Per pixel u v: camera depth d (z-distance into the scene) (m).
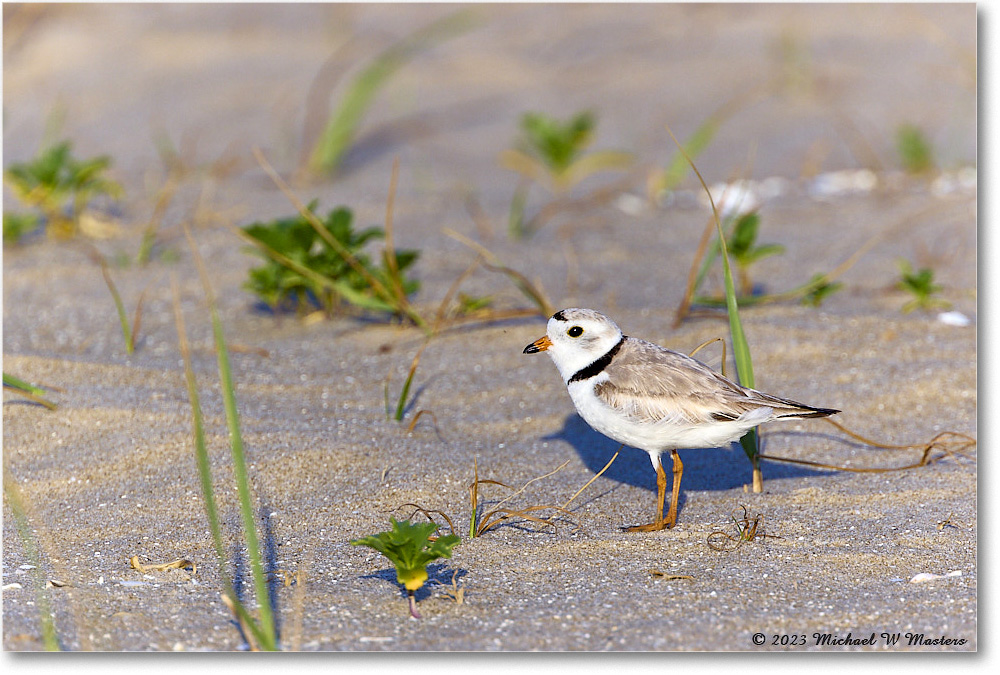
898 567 6.71
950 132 16.34
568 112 17.52
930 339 10.25
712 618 6.10
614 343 7.58
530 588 6.49
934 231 13.38
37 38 20.23
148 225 13.53
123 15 21.20
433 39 20.36
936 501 7.64
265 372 9.74
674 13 21.09
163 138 16.64
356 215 13.88
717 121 14.95
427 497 7.76
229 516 7.46
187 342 10.40
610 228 13.82
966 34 19.02
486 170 15.91
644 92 18.03
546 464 8.38
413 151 16.50
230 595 5.69
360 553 6.99
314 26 20.89
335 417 8.91
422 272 12.12
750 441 7.88
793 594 6.38
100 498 7.66
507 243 13.11
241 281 11.95
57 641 5.77
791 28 19.94
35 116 17.58
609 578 6.63
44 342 10.33
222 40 20.33
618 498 7.91
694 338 10.15
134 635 5.87
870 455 8.48
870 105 17.27
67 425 8.53
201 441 5.72
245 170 15.59
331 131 15.60
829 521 7.42
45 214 13.56
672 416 7.16
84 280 11.88
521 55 19.81
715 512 7.64
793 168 15.62
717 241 11.06
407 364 10.05
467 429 8.88
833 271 12.25
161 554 6.96
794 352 9.98
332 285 10.36
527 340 10.49
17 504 6.79
